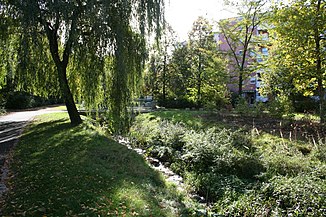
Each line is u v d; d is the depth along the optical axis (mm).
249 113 14898
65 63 11844
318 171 6875
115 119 11547
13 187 5215
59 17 9742
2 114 21750
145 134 14273
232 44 19797
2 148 8680
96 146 9117
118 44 10234
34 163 6855
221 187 7297
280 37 13219
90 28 10602
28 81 11391
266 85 20297
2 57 10797
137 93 11844
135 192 5617
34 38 9391
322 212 5125
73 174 6059
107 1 10008
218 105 19281
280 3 13383
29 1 9281
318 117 14477
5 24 9867
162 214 4918
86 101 11906
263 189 6402
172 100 30000
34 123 14758
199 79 26203
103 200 4852
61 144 9086
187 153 9734
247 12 18203
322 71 12305
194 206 6230
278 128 12062
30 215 4020
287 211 5477
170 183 7727
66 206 4398
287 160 7688
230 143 9453
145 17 10664
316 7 12211
